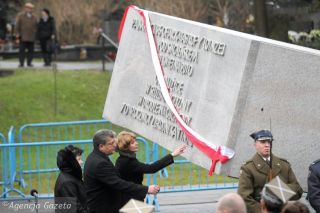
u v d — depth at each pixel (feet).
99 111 78.89
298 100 33.58
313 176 32.04
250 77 33.24
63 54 101.40
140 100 39.75
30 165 53.21
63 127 69.00
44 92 80.74
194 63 36.35
